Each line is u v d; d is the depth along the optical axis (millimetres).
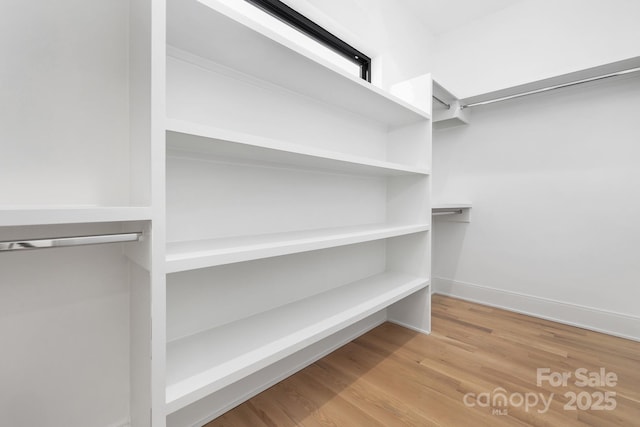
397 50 2072
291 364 1378
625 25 1761
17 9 714
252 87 1218
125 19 877
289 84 1302
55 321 786
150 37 682
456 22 2359
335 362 1482
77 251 817
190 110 1033
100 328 855
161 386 688
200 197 1070
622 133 1781
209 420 1082
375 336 1779
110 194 856
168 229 991
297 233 1308
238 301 1201
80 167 809
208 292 1105
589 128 1887
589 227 1900
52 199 769
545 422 1067
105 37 843
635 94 1739
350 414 1112
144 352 751
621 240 1800
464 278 2449
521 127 2145
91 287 839
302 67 1130
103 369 863
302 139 1431
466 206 2283
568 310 1968
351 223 1745
